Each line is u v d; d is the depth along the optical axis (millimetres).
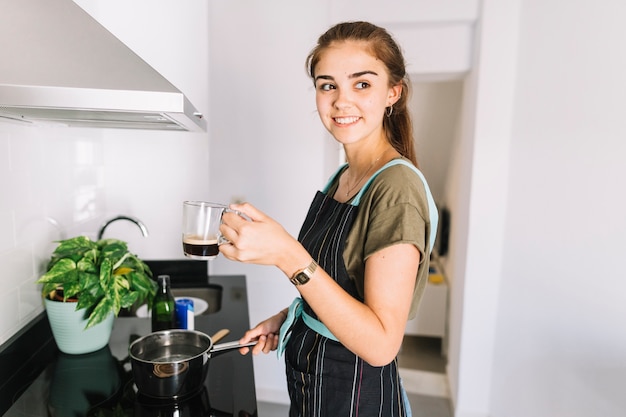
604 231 1527
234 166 2211
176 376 871
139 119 899
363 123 812
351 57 774
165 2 1701
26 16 774
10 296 1054
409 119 957
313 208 1003
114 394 914
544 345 1798
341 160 2242
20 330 1092
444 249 3158
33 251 1176
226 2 2094
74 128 1455
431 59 2135
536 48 1805
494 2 1899
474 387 2156
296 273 611
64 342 1076
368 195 754
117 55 748
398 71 833
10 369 1000
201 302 1599
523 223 1895
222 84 2152
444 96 2904
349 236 771
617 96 1477
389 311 652
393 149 875
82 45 742
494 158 1987
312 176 2189
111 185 1787
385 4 2076
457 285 2354
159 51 1723
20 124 1101
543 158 1782
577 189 1634
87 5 1446
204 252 797
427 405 2299
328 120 841
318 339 854
